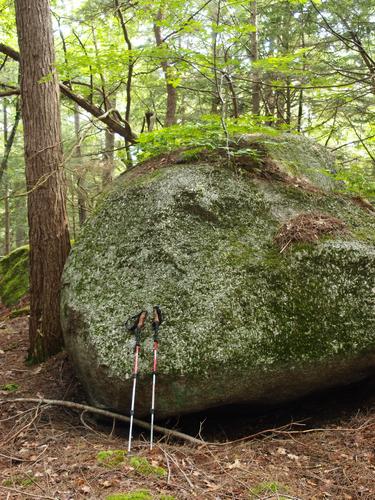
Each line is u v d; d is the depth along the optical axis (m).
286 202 5.64
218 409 5.04
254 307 4.73
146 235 5.28
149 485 3.55
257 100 10.69
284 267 4.98
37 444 4.50
